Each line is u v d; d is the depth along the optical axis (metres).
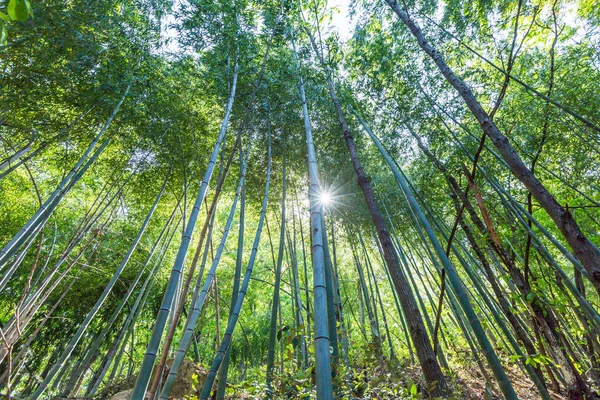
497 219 4.13
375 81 4.95
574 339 4.22
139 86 4.61
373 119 5.33
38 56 3.56
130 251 4.74
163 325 2.10
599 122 4.36
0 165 3.68
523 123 4.43
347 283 8.89
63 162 5.49
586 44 4.42
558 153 4.96
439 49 4.61
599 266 1.94
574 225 2.10
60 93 4.20
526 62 4.71
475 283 3.16
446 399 2.58
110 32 4.08
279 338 3.17
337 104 4.59
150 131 5.04
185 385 4.34
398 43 5.02
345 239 7.15
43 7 3.25
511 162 2.39
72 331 6.89
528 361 2.34
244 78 4.51
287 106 4.79
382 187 5.91
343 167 5.66
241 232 3.75
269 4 4.69
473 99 2.71
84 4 3.57
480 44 4.39
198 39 4.48
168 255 7.67
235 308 2.97
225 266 9.30
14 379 5.01
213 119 5.83
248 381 3.37
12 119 4.29
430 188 5.28
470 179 2.48
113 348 5.11
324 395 1.35
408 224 6.18
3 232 5.97
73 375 4.88
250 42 4.64
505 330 2.79
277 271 3.60
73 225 6.25
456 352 5.61
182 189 6.27
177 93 5.15
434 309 5.68
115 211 6.07
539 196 2.25
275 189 6.04
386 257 3.46
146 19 4.62
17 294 5.93
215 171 5.97
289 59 4.73
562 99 4.36
